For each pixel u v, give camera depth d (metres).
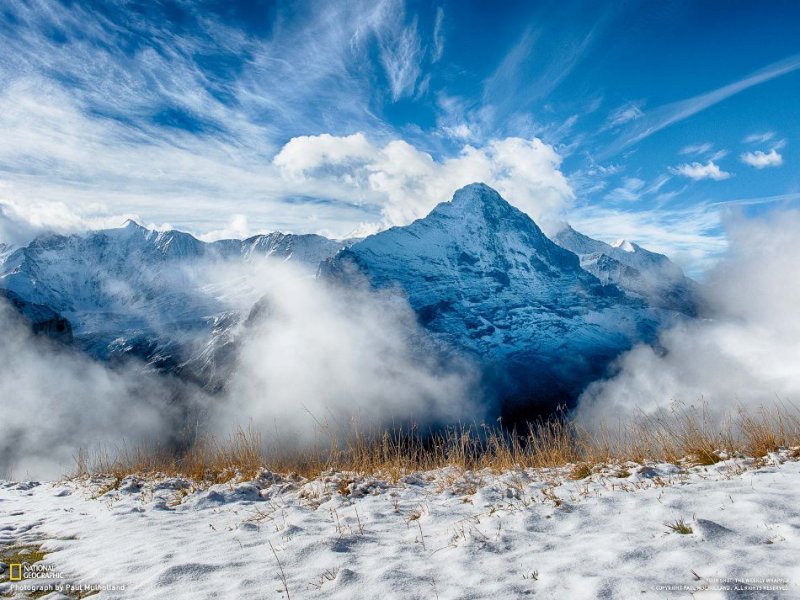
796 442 7.12
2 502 8.83
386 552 4.59
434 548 4.59
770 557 3.35
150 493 8.44
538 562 3.91
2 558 5.16
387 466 8.92
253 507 7.16
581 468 7.60
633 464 7.33
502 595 3.37
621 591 3.16
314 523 5.90
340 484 7.93
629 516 4.80
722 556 3.46
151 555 4.93
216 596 3.76
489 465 8.85
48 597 3.98
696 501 4.86
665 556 3.63
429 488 7.75
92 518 6.88
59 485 10.59
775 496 4.63
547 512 5.23
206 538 5.50
